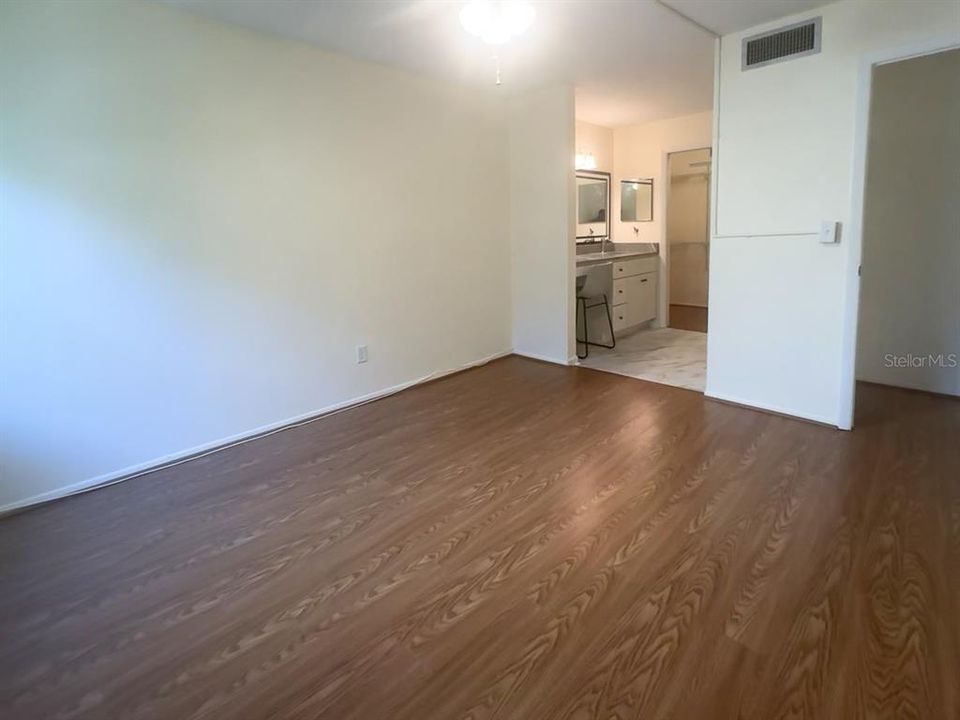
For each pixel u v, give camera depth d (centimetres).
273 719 141
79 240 259
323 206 354
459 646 163
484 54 354
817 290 310
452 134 429
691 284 764
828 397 315
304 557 210
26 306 247
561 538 216
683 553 203
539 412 361
